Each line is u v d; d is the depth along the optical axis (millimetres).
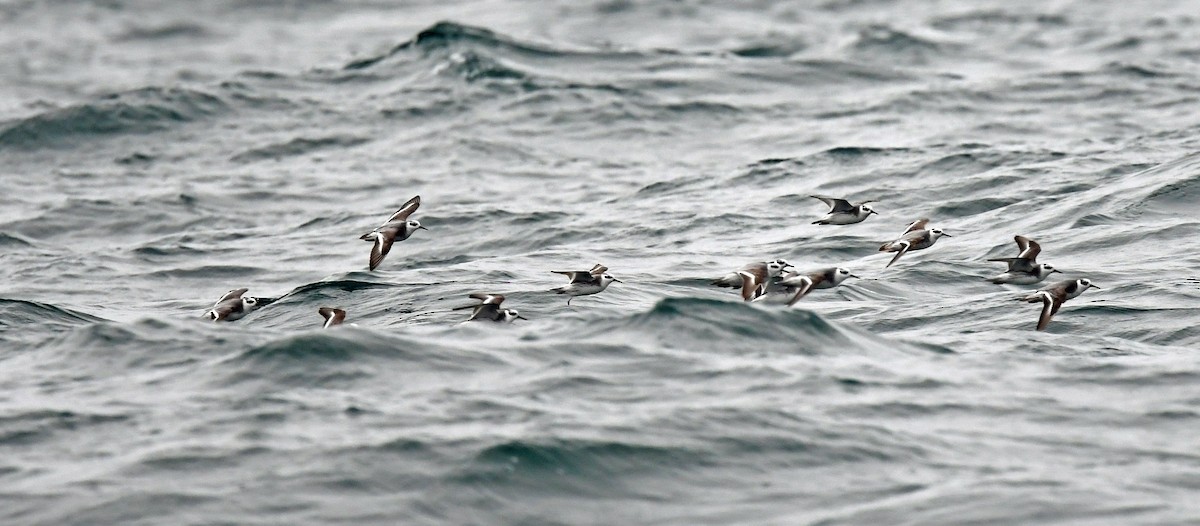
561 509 15391
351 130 51969
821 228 35562
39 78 71938
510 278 30844
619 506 15484
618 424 17391
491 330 21953
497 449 16453
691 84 56531
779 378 19438
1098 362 20891
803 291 21750
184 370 20266
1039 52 63500
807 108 53125
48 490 15766
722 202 39375
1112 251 30688
